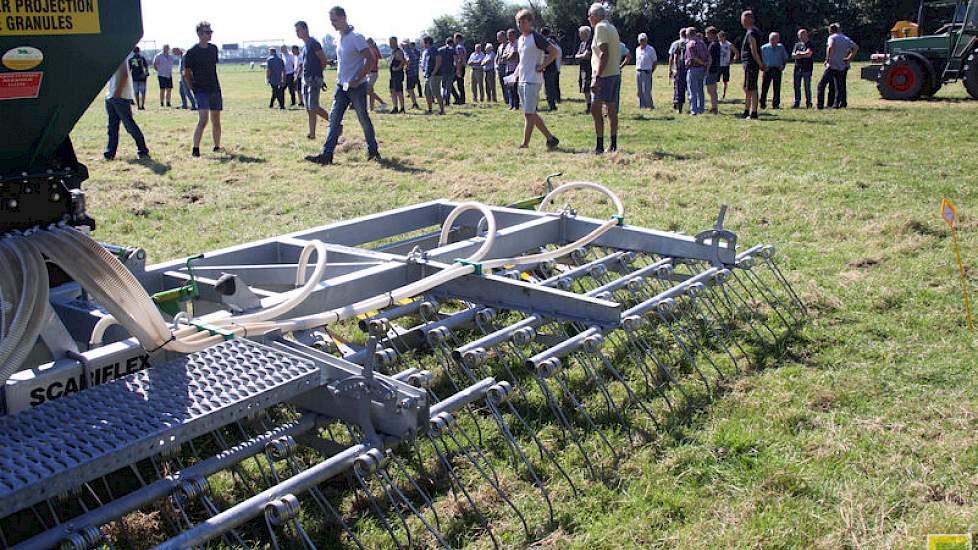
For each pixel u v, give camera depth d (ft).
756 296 18.22
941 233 23.58
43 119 11.24
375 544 9.91
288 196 30.66
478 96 90.68
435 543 9.93
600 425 12.67
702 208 27.63
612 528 10.14
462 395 10.67
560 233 18.31
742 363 14.85
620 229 17.57
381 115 66.23
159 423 8.75
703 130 50.37
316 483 8.95
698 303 16.72
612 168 36.17
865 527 9.95
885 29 158.81
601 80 39.73
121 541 9.99
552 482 11.15
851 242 23.00
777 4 166.81
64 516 10.55
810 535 9.89
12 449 8.22
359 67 37.78
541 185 31.68
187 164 38.37
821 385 13.91
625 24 176.35
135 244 23.66
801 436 12.20
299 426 10.23
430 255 14.61
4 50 10.25
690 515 10.40
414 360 14.88
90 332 11.98
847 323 16.83
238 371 10.02
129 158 40.47
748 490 10.87
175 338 10.58
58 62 10.83
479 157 40.04
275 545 8.50
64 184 12.01
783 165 36.29
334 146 38.63
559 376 13.79
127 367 10.64
